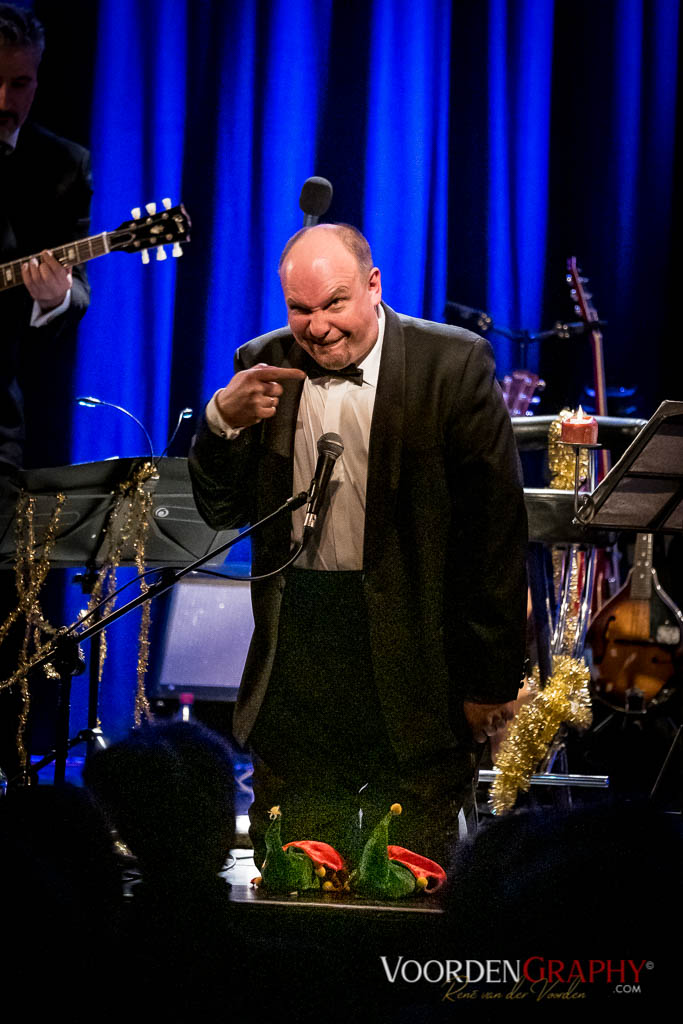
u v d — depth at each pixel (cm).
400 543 834
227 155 1652
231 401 799
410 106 1662
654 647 1416
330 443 789
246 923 650
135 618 1606
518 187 1712
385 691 837
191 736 499
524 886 410
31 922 428
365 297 800
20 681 1058
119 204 1638
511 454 830
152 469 931
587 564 1250
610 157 1717
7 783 1018
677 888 396
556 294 1744
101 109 1628
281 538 845
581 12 1714
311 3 1653
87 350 1642
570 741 1476
